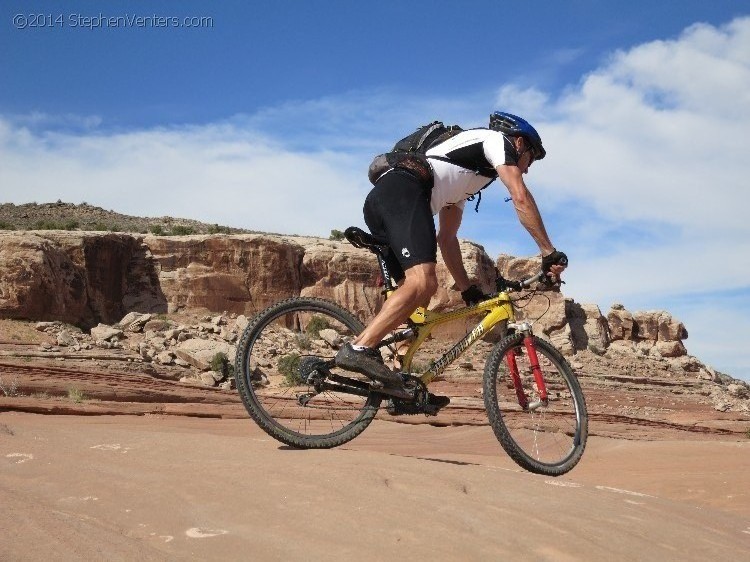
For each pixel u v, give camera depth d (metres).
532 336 4.79
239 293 52.75
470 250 52.22
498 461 9.76
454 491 3.19
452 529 2.69
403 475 3.32
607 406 48.25
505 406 4.80
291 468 3.30
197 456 3.57
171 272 51.91
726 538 3.28
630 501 3.63
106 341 40.28
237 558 2.36
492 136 4.29
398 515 2.78
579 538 2.78
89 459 3.40
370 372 4.17
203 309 51.47
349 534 2.58
